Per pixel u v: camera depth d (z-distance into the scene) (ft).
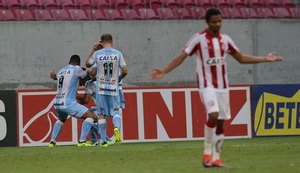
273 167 81.25
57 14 196.44
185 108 147.95
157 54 191.52
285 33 198.59
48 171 81.76
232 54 82.28
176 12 206.08
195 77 191.62
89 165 88.17
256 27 196.95
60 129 133.18
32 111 141.59
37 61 185.37
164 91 147.02
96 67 127.75
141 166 85.10
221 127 82.07
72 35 187.11
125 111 144.87
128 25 189.67
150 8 205.77
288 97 154.10
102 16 197.98
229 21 195.62
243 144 127.75
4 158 103.40
